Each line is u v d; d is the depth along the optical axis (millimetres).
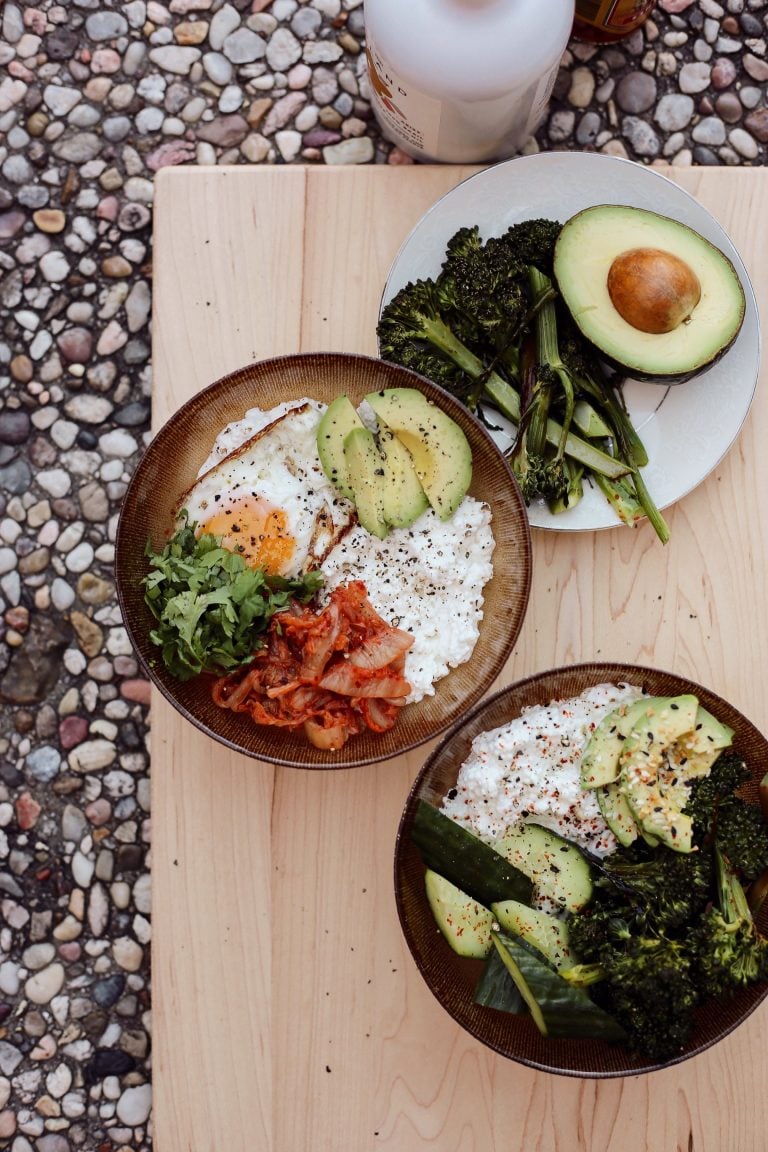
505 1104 1033
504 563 1006
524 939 978
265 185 1042
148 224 1147
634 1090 1030
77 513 1151
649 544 1041
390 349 1010
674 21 1123
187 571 978
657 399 1027
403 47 955
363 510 997
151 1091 1122
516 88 967
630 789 972
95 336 1151
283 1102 1037
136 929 1139
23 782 1146
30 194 1151
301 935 1038
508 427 1033
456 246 1005
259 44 1139
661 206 1009
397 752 969
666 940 958
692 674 1036
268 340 1044
